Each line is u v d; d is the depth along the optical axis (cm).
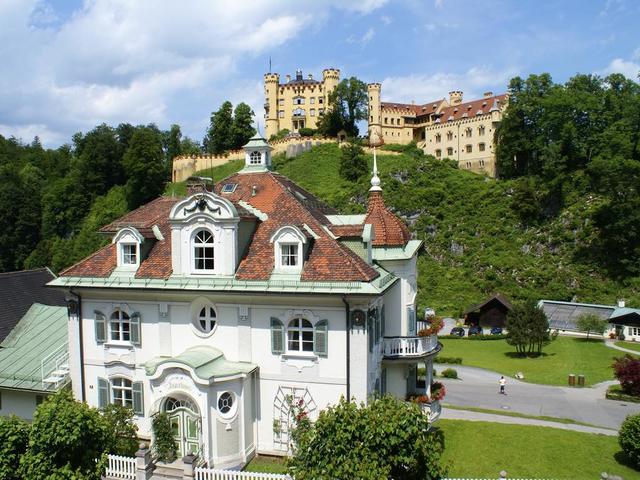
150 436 3020
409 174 12088
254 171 3756
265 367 2888
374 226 3425
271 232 3088
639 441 3206
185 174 13712
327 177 12394
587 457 3359
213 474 2459
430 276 9881
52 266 10881
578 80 11706
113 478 2553
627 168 9069
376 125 14938
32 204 11994
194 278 2966
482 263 9862
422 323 3838
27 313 4128
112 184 13112
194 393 2723
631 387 5016
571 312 8262
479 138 13075
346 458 2030
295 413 2819
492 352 7081
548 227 10138
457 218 10862
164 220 3434
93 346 3198
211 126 14350
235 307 2919
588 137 10931
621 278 8969
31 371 3488
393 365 3316
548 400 4947
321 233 3016
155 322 3062
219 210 2919
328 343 2783
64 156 15812
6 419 2511
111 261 3225
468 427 3834
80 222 12375
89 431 2383
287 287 2778
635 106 10262
